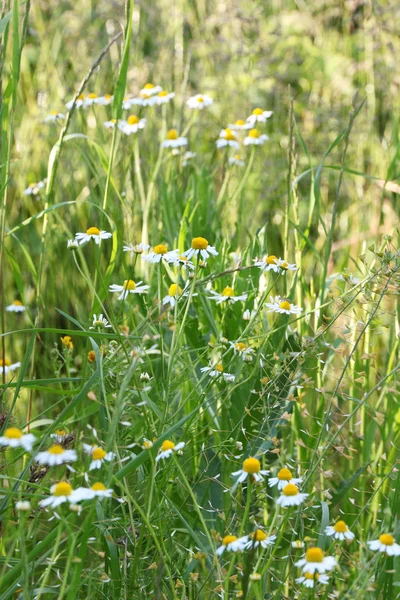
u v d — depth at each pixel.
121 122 1.82
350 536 1.28
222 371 1.40
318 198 1.60
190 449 1.46
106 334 1.35
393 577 1.37
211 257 1.60
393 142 1.94
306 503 1.32
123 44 1.50
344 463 1.59
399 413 1.52
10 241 1.97
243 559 1.29
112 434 1.23
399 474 1.38
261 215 2.29
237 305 1.53
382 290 1.37
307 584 1.23
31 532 1.33
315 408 1.55
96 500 1.22
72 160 2.15
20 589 1.28
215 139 2.35
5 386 1.39
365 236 1.89
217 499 1.46
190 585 1.33
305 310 1.63
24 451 1.40
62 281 1.94
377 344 1.74
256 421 1.48
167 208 1.73
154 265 1.66
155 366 1.53
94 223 2.00
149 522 1.27
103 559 1.37
